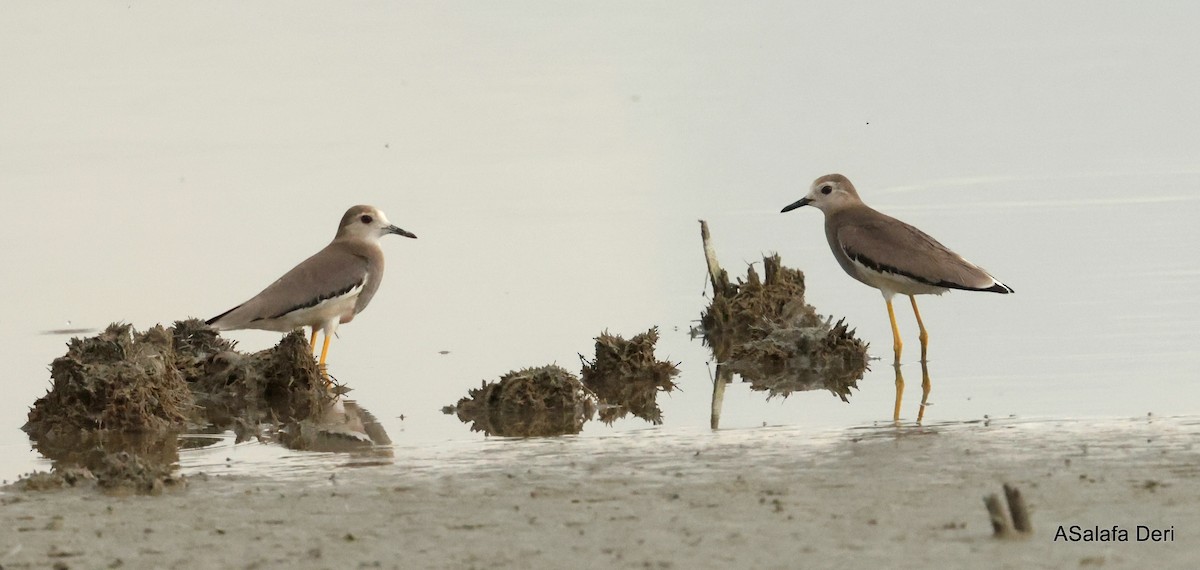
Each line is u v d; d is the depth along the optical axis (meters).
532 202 25.73
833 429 13.73
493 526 10.35
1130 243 21.56
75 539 10.30
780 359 17.69
